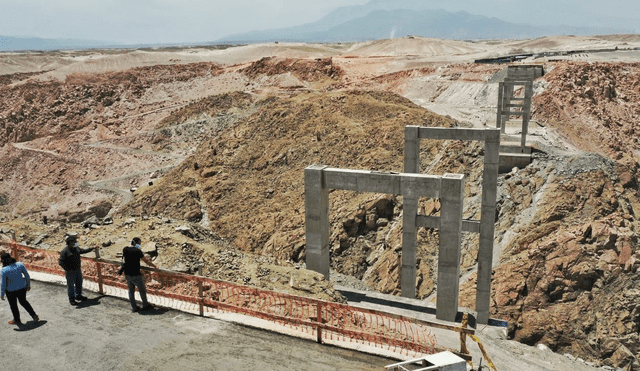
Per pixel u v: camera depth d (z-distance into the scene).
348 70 133.12
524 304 36.47
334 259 43.53
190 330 12.11
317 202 27.30
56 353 10.88
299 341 11.75
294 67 132.88
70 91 131.62
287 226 47.41
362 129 59.62
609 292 34.94
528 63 103.38
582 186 42.94
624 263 35.44
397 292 39.03
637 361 32.28
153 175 92.69
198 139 106.12
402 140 55.69
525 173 46.66
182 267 20.80
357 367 10.66
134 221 25.23
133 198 68.75
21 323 12.30
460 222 25.48
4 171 105.94
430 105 96.19
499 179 47.41
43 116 122.81
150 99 132.00
